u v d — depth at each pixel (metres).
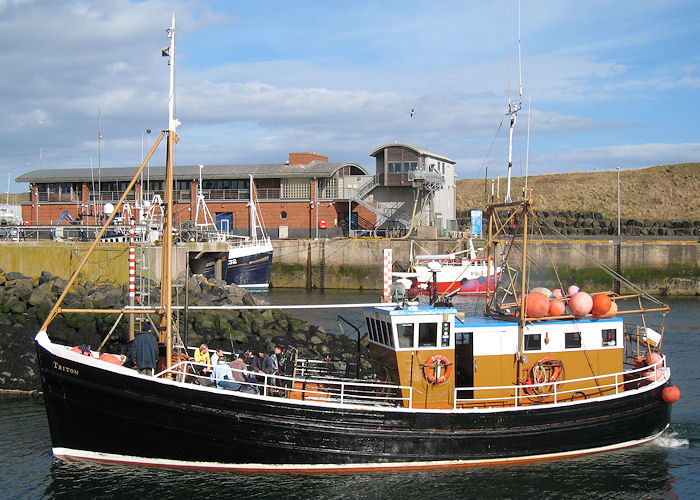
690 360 30.23
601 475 17.59
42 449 18.67
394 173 69.00
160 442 16.59
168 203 17.34
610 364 19.09
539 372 18.34
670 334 36.78
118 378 16.22
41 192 75.06
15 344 26.94
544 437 17.95
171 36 17.31
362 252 61.34
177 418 16.42
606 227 77.06
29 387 24.97
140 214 49.97
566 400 18.69
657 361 20.36
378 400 18.61
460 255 57.88
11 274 36.38
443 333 17.66
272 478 16.78
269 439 16.66
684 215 87.94
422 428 17.14
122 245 38.12
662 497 16.42
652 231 74.81
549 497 16.34
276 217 69.44
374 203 70.12
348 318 41.84
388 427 17.02
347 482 16.78
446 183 77.62
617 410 18.72
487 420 17.44
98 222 58.22
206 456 16.69
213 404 16.44
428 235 63.31
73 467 17.00
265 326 31.94
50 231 52.41
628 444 19.27
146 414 16.39
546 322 18.64
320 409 16.78
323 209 68.25
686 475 17.64
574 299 18.62
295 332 31.00
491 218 20.64
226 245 50.81
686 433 20.81
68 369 16.33
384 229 68.94
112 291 33.41
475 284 52.06
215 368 17.70
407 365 17.58
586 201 97.50
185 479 16.64
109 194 72.81
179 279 40.22
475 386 18.12
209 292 40.69
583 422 18.30
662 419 19.97
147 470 16.92
